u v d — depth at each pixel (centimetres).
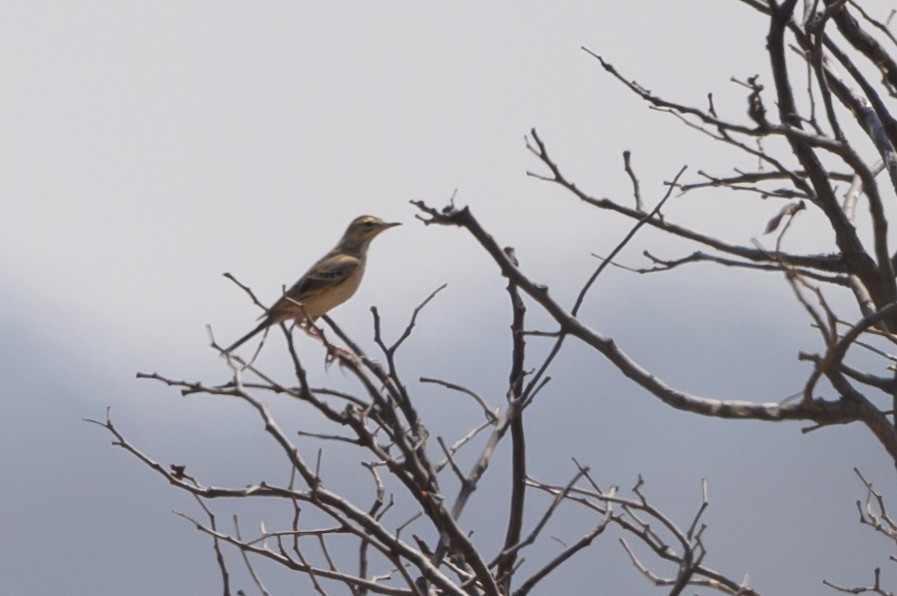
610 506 1177
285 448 976
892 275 1169
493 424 1212
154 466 985
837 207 1198
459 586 1028
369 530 995
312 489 988
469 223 1064
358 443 982
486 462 1162
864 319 1004
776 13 1148
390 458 999
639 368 1110
